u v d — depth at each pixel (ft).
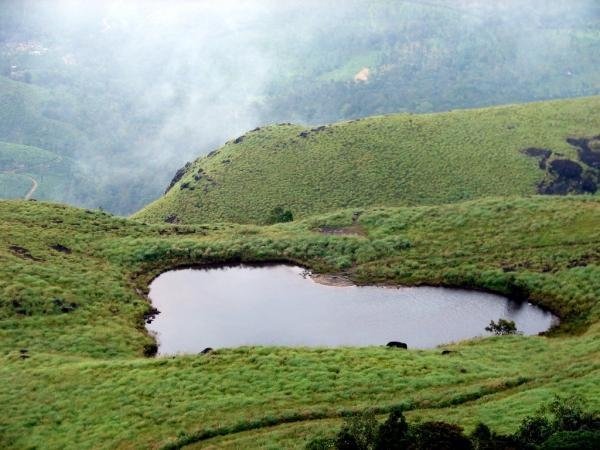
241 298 216.95
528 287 204.74
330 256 246.47
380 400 128.16
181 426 122.93
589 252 215.31
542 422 101.14
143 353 174.19
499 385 131.13
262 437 115.96
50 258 226.38
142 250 248.32
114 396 135.23
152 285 229.45
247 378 140.46
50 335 174.91
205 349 161.89
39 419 128.98
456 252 235.20
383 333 185.98
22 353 160.66
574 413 101.60
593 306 184.75
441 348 165.27
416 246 247.09
